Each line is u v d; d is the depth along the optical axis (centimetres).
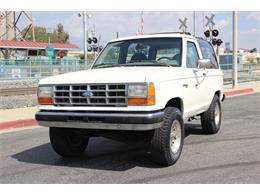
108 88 575
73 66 3297
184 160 656
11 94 1873
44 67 3019
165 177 564
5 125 1030
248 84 2506
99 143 819
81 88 594
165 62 703
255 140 815
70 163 659
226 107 1416
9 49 4703
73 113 591
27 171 615
